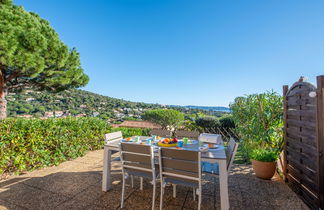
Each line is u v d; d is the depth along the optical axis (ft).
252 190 9.27
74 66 24.07
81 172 11.84
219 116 30.09
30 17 19.83
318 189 7.28
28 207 7.38
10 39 14.69
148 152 7.22
